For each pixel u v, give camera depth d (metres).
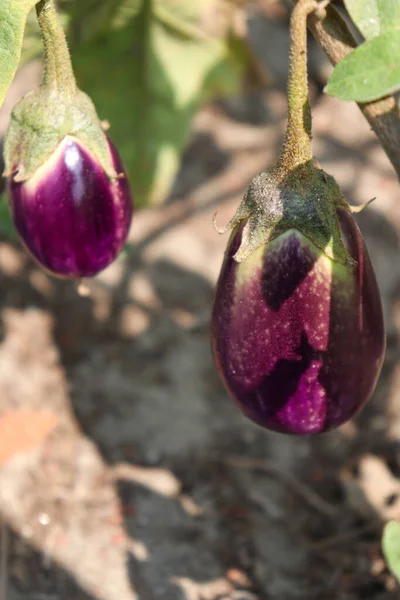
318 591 0.89
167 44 0.99
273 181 0.61
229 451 1.00
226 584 0.90
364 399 0.62
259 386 0.62
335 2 0.61
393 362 1.08
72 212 0.65
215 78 1.04
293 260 0.60
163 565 0.91
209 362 1.10
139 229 1.21
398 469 0.97
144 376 1.08
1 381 1.05
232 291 0.61
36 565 0.90
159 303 1.15
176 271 1.17
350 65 0.57
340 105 1.38
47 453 0.98
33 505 0.94
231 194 1.26
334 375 0.61
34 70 1.34
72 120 0.65
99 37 0.95
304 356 0.61
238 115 1.39
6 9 0.60
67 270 0.67
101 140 0.65
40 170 0.65
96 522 0.93
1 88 0.61
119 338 1.12
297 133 0.60
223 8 0.99
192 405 1.05
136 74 0.98
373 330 0.62
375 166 1.29
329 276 0.60
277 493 0.96
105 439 1.01
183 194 1.27
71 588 0.89
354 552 0.91
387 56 0.57
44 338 1.11
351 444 1.00
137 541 0.92
